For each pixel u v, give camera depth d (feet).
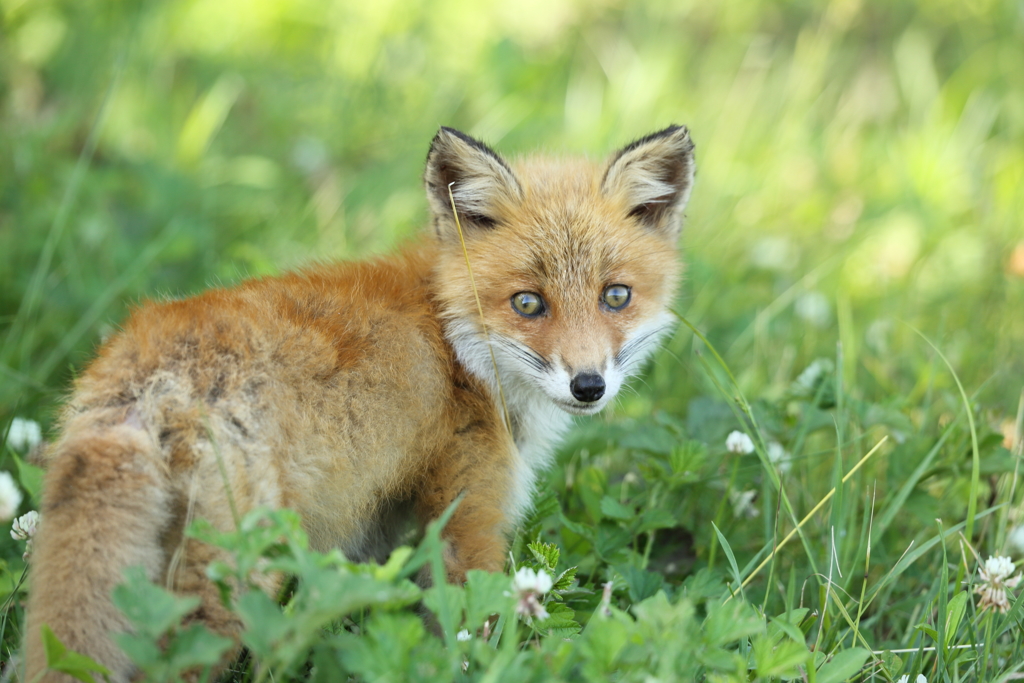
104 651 18.75
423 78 60.18
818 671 20.81
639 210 30.50
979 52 67.82
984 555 29.94
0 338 37.68
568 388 26.40
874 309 46.01
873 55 71.26
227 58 61.05
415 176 51.80
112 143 51.57
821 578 26.84
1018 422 32.63
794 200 56.03
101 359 22.09
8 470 30.09
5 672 21.99
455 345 27.14
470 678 18.81
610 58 69.31
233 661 21.39
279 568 18.03
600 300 28.30
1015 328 43.78
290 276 26.91
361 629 23.06
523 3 70.38
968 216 53.42
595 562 28.14
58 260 41.70
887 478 30.73
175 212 46.80
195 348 21.20
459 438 25.96
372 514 26.13
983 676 22.79
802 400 34.27
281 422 21.25
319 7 65.05
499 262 27.45
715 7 73.51
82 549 18.88
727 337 43.98
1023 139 59.77
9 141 45.57
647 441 31.01
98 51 55.47
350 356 22.93
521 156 32.78
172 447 20.01
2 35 52.47
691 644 18.42
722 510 29.76
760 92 65.05
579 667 19.66
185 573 19.77
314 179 53.47
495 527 26.16
